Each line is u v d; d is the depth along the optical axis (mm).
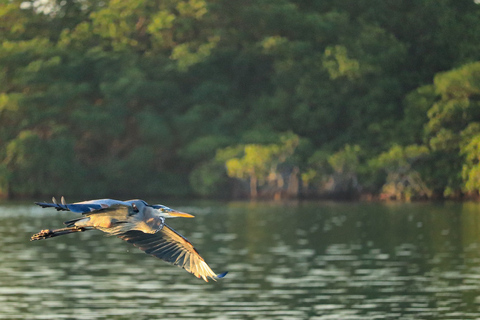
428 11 91562
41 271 28766
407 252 34281
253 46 92188
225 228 47188
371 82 87062
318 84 87500
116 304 22469
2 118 88375
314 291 24562
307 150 81625
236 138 86125
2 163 83938
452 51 88812
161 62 93625
